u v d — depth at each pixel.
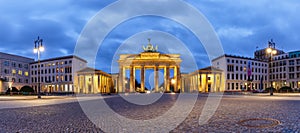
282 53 139.50
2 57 113.69
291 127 10.57
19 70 123.56
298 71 119.94
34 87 127.31
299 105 22.94
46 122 12.89
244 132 9.69
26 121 13.33
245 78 123.56
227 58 115.75
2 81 103.81
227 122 12.20
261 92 73.88
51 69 120.38
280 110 17.91
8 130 10.66
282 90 73.38
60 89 116.12
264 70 133.38
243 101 30.56
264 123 11.73
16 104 28.86
